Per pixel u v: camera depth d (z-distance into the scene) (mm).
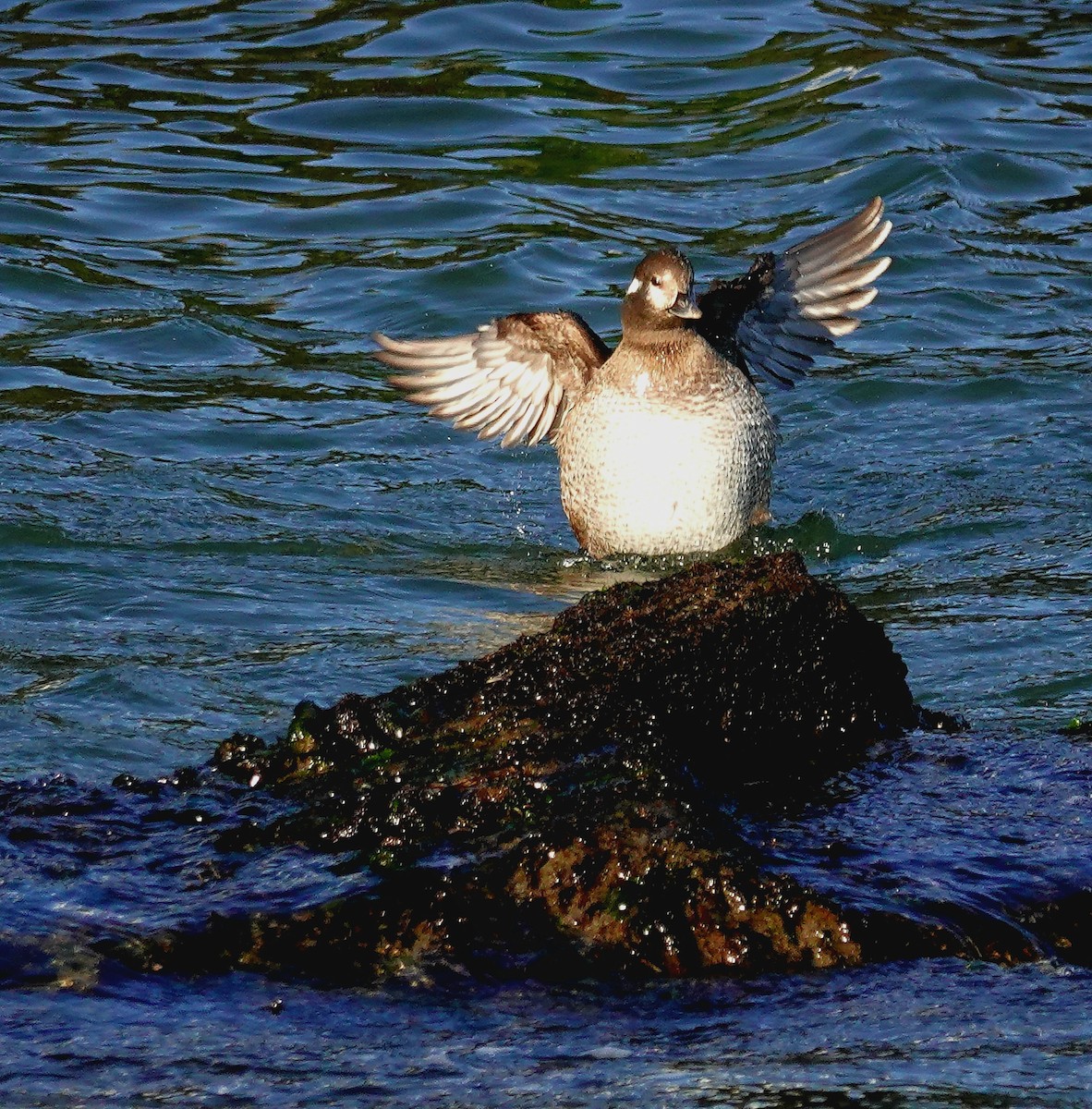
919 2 25922
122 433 15922
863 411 16828
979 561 13547
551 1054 6977
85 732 10297
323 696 10914
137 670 11195
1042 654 11570
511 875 7996
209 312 18469
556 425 14789
